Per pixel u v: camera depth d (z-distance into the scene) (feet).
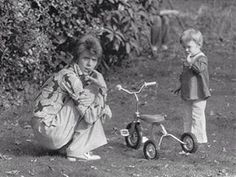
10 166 41.01
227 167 42.06
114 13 65.82
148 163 42.34
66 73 42.04
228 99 60.95
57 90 42.14
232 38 86.02
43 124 41.52
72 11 60.95
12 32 56.34
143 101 60.08
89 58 42.14
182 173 40.45
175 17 91.50
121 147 46.55
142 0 71.26
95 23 63.93
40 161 42.04
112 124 52.49
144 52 78.02
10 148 45.65
